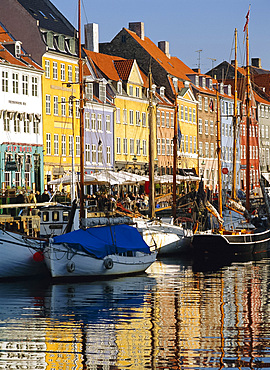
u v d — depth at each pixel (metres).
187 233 57.66
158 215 65.25
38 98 74.88
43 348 26.11
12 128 70.44
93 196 63.06
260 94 146.50
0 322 30.25
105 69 93.00
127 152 94.31
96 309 33.34
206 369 23.72
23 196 51.94
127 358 24.92
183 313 32.66
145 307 34.00
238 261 55.16
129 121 94.94
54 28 80.00
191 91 114.88
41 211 45.03
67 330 28.88
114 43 109.69
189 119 114.31
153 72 109.19
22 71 72.25
